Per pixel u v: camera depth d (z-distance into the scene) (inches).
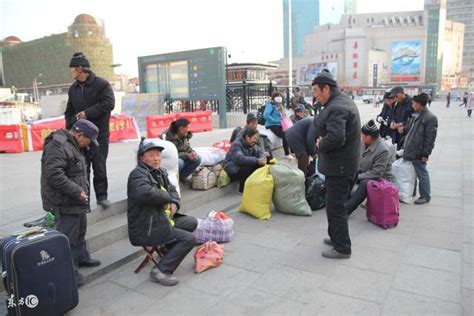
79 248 145.9
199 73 642.2
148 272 152.7
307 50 4699.8
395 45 4192.9
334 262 155.6
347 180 154.4
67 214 134.6
